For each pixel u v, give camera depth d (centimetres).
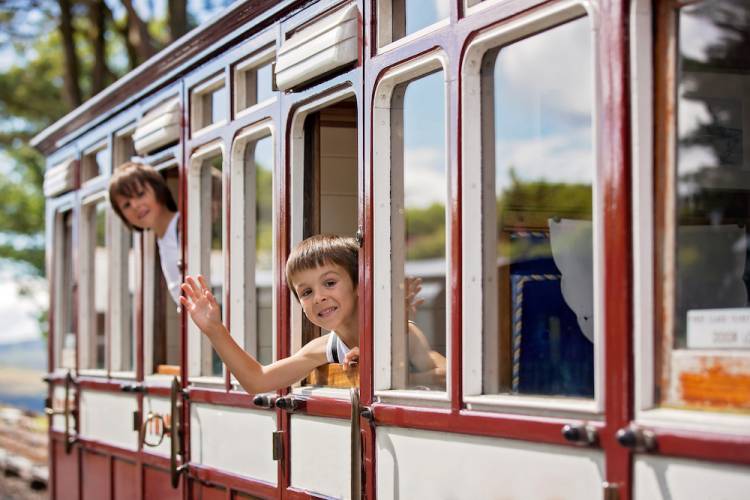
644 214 268
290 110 433
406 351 376
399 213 377
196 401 521
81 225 719
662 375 265
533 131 367
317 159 437
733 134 318
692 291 283
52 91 2045
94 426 681
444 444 329
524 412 297
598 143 276
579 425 275
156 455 569
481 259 327
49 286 793
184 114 552
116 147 657
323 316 395
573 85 351
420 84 379
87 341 711
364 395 371
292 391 429
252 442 464
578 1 284
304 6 431
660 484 255
